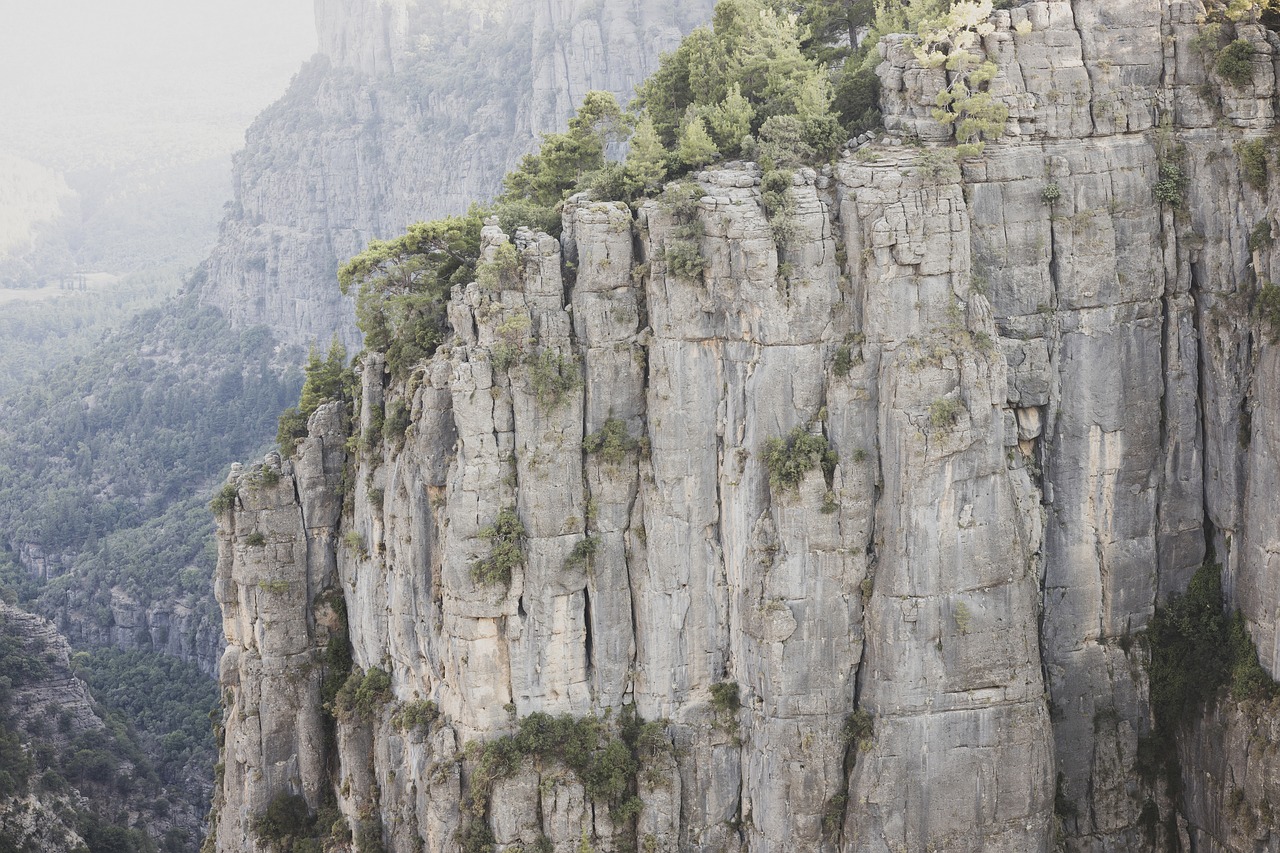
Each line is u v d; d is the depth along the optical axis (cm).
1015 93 8850
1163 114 9006
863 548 8831
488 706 9194
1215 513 9038
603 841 9144
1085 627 9138
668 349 8969
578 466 9125
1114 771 9175
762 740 9050
